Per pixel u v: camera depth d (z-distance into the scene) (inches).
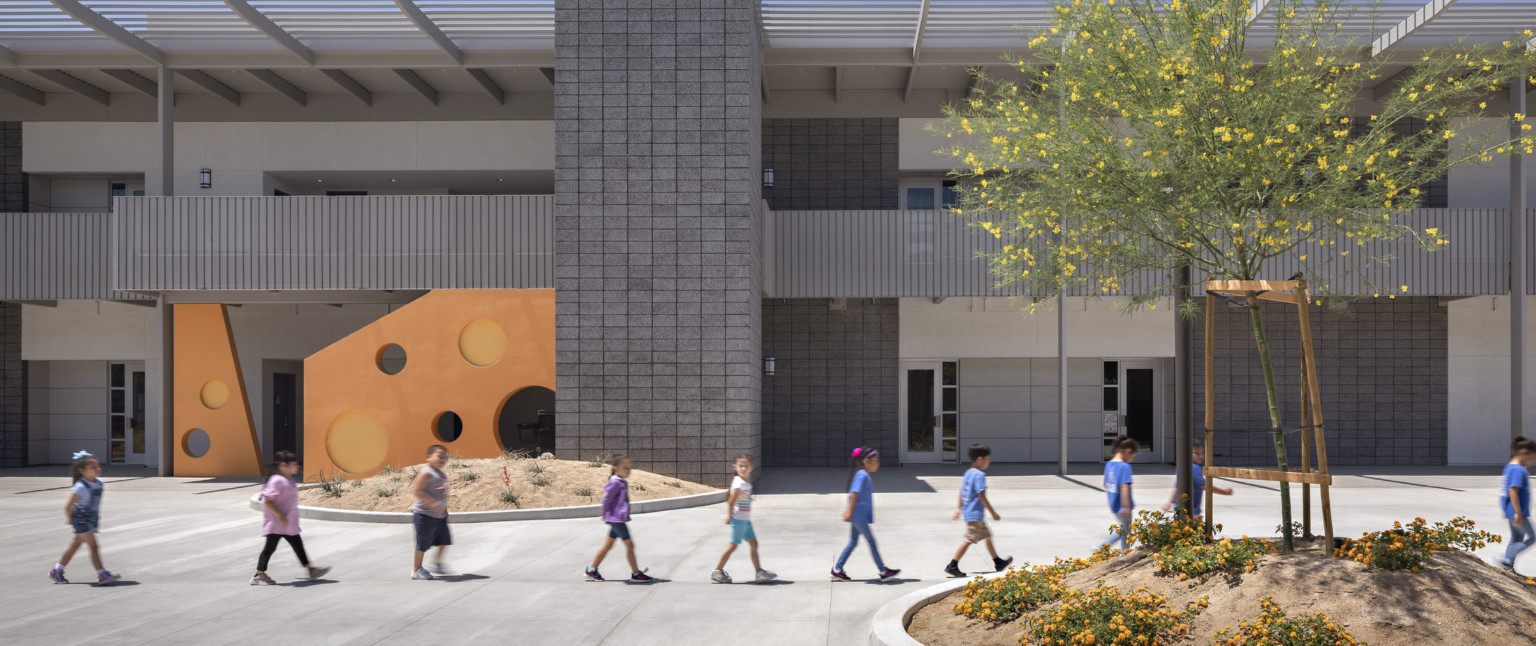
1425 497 628.1
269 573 382.6
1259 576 254.7
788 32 757.9
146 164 910.4
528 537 476.1
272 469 366.9
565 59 680.4
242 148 906.7
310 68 816.3
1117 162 317.7
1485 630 224.1
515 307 727.7
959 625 266.7
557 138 679.1
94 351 940.6
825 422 906.7
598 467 637.9
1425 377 895.1
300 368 1015.0
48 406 965.2
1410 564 246.5
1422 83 339.9
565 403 672.4
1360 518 519.2
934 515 545.3
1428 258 775.1
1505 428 894.4
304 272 755.4
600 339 673.6
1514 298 772.0
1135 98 323.9
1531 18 670.5
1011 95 382.9
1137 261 343.9
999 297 900.0
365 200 759.1
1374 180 318.0
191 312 825.5
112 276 790.5
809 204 896.3
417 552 370.3
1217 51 316.8
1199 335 894.4
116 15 725.9
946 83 880.9
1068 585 290.4
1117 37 329.7
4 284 822.5
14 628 289.7
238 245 758.5
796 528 497.4
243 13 703.7
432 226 756.6
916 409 939.3
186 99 908.0
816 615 303.7
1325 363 895.7
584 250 676.1
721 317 670.5
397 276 755.4
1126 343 906.1
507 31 765.9
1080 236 350.9
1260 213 309.0
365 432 730.8
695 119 674.8
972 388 940.6
